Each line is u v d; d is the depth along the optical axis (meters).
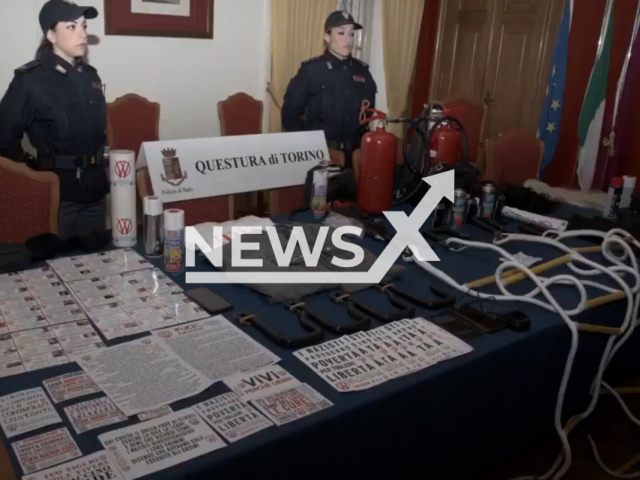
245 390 1.08
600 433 2.05
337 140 3.53
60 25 2.56
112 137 3.47
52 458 0.89
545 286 1.56
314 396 1.08
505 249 1.93
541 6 4.00
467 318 1.42
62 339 1.22
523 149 3.23
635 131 3.62
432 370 1.20
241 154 2.26
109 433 0.95
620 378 1.93
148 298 1.42
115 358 1.16
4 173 2.02
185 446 0.93
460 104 3.91
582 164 3.79
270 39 3.97
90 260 1.61
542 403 1.53
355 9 4.26
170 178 2.08
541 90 4.09
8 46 3.13
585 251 1.92
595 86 3.66
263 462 0.96
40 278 1.48
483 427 1.38
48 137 2.57
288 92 3.55
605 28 3.60
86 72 2.68
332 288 1.52
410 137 2.84
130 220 1.71
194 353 1.20
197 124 3.92
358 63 3.64
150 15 3.54
